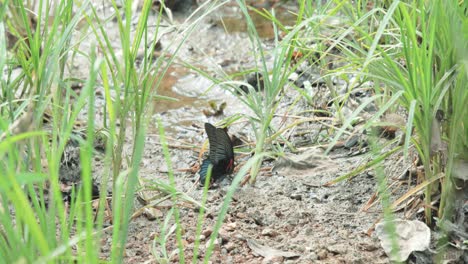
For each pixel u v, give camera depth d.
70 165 9.05
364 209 8.17
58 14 7.55
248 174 8.84
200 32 13.27
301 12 8.66
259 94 8.76
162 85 11.60
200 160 9.38
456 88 7.03
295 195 8.46
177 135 10.21
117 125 10.26
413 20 7.43
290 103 10.64
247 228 7.92
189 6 14.24
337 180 8.14
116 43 12.88
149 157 9.56
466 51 7.10
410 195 7.80
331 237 7.75
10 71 8.24
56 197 5.40
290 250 7.53
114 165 7.63
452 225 7.35
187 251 7.49
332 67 11.06
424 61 7.06
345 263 7.32
